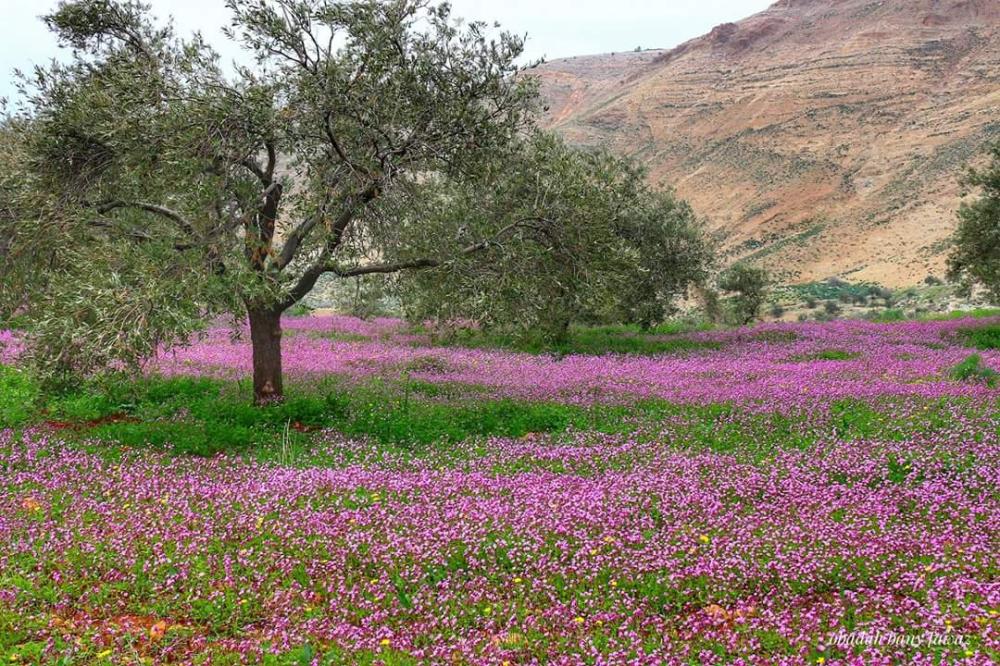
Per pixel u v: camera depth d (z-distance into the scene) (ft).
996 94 641.40
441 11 45.83
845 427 46.16
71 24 51.03
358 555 26.96
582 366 81.87
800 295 381.60
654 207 106.01
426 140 46.52
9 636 21.18
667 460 38.88
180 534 28.30
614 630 22.18
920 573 24.25
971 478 33.73
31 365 43.91
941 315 153.48
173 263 40.42
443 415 51.62
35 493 33.35
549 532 28.58
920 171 580.30
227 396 58.59
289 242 49.52
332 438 45.19
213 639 21.75
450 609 23.49
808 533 27.53
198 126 41.73
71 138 45.55
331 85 42.70
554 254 49.16
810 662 19.48
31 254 46.85
